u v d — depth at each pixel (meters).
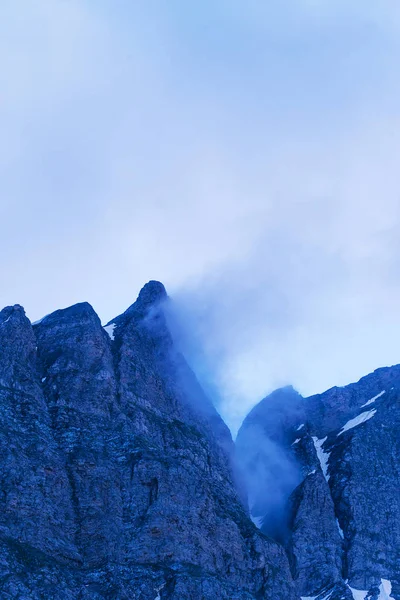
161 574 148.50
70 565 144.12
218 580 153.00
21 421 158.38
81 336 181.12
